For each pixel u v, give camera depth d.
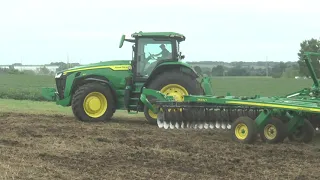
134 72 19.28
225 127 15.17
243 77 76.69
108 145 13.12
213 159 11.41
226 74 79.56
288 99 14.44
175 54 19.42
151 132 15.87
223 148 12.90
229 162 11.14
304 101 13.80
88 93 18.86
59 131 15.58
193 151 12.41
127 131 15.99
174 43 19.45
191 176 9.73
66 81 19.58
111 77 19.33
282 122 13.86
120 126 17.59
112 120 20.06
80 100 18.78
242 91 48.31
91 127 16.80
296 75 66.69
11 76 84.75
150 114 18.72
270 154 12.20
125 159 11.24
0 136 14.28
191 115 15.48
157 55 19.42
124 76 19.38
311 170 10.44
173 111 15.72
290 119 14.06
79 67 19.73
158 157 11.53
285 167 10.70
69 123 17.98
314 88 16.34
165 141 13.91
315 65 17.16
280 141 13.86
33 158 11.10
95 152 12.01
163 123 16.08
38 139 13.89
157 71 19.06
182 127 15.81
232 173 10.05
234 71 80.25
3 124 16.89
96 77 19.39
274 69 75.69
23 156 11.27
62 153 11.78
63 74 19.80
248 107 14.52
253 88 52.09
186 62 19.80
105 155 11.65
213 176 9.77
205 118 15.34
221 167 10.59
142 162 10.95
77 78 19.42
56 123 17.77
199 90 19.11
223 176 9.80
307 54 16.17
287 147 13.27
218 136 15.19
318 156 12.06
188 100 15.59
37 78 78.38
